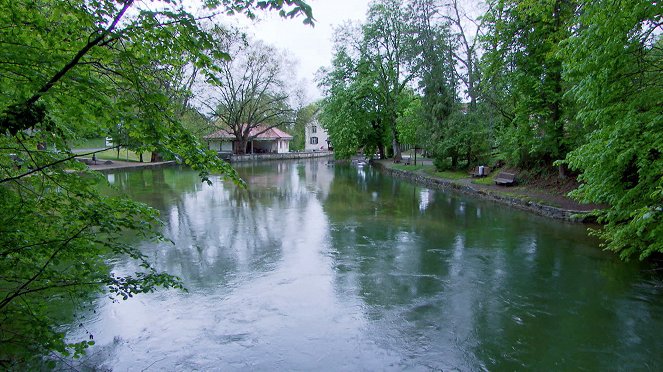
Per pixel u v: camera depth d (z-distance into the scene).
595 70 6.46
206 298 6.19
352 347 4.85
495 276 7.12
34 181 3.59
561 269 7.43
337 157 34.81
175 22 2.99
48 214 3.73
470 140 20.92
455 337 5.07
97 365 4.44
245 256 8.30
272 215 12.71
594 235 9.66
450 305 5.97
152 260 7.97
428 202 15.34
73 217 3.67
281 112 46.03
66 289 3.77
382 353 4.73
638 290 6.42
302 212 13.27
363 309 5.85
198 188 19.34
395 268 7.57
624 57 6.00
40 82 2.73
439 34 22.59
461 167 23.00
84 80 2.80
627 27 5.78
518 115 14.79
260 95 45.00
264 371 4.38
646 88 6.28
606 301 6.03
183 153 3.52
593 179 7.42
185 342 4.95
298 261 7.99
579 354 4.67
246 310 5.80
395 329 5.28
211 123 41.53
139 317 5.55
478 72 20.33
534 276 7.09
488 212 13.05
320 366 4.48
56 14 2.87
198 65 3.35
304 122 47.12
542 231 10.27
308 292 6.45
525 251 8.55
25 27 2.84
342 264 7.80
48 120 2.82
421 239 9.66
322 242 9.41
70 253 3.55
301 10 2.69
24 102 2.56
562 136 14.25
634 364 4.47
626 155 6.41
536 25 14.02
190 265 7.71
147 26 2.88
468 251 8.62
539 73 14.34
